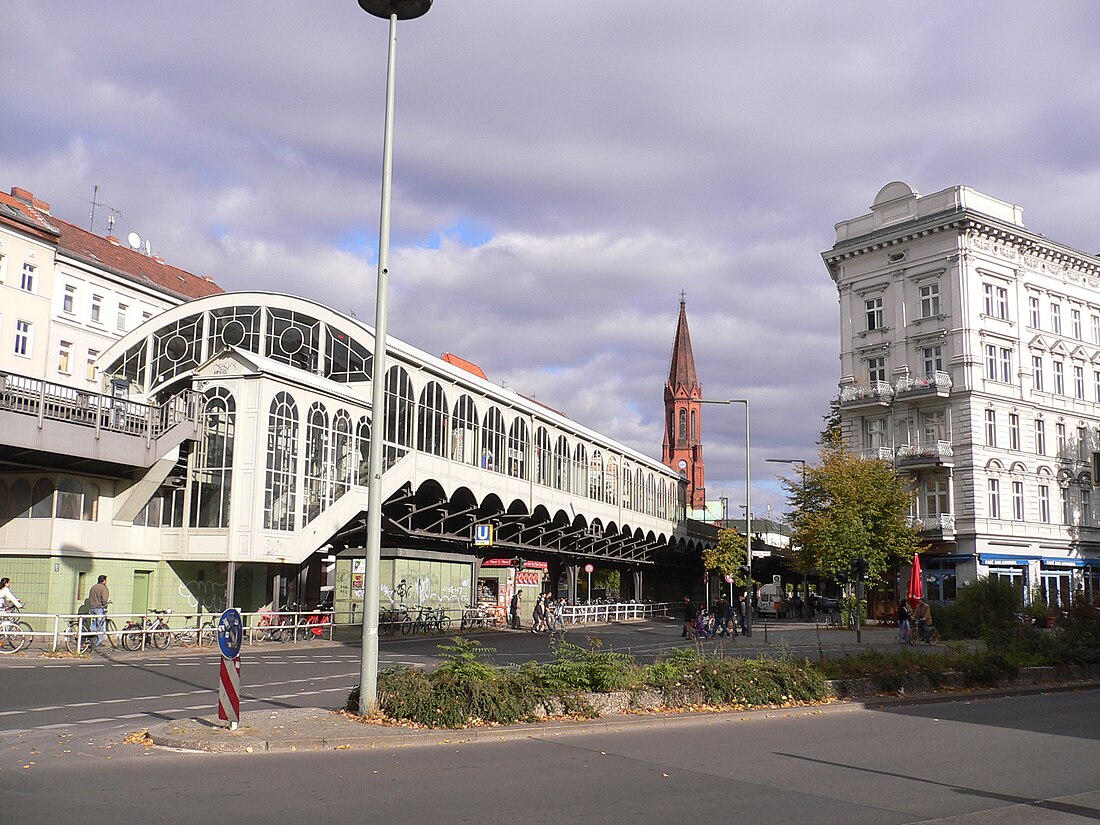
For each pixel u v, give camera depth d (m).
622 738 13.21
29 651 25.42
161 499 32.53
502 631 43.56
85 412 28.48
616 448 62.53
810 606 67.19
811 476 51.62
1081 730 14.51
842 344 59.22
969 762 11.55
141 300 53.03
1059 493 56.50
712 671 16.59
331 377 36.91
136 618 29.73
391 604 39.06
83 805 8.59
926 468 53.50
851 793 9.65
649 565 76.88
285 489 32.88
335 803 8.78
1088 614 25.94
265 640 31.70
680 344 151.62
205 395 32.84
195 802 8.76
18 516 29.30
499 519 48.59
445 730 12.78
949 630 38.62
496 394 46.28
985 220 53.53
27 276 45.88
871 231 58.25
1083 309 59.75
